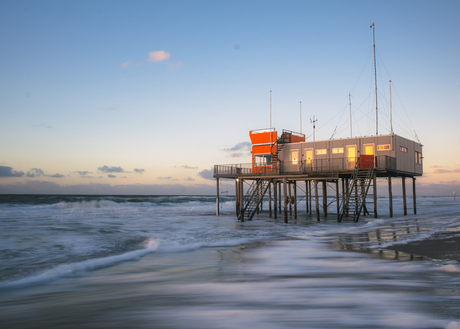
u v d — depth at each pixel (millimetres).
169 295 8734
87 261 13062
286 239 19844
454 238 18625
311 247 16781
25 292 9281
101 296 8766
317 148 34031
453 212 44312
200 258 14195
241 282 10031
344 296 8273
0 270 11656
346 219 32875
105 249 16125
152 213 45656
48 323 6816
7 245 17016
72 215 40406
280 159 35844
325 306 7516
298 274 10977
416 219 32156
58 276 11094
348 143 32625
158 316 7082
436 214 40094
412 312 7000
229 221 31797
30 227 24938
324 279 10180
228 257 14406
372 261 12828
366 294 8398
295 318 6762
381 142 31359
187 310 7449
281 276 10734
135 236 20469
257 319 6766
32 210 48906
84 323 6762
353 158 31812
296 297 8297
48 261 13375
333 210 54250
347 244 17453
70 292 9219
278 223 29625
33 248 16266
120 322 6766
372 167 30453
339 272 11141
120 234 21750
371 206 70250
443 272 10867
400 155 32188
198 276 10969
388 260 12961
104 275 11258
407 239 18516
